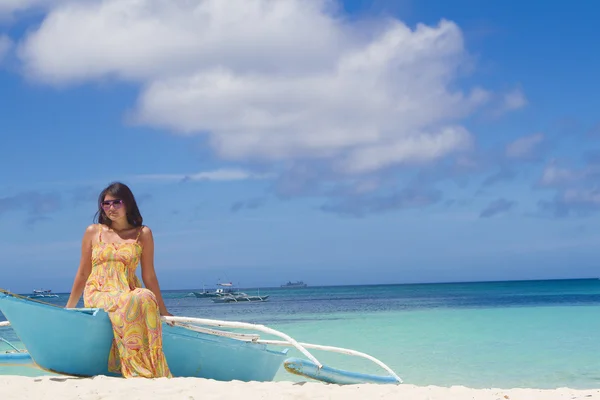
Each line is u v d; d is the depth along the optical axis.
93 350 5.09
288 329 18.05
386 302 48.28
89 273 5.50
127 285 5.34
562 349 11.38
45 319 4.92
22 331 4.96
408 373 8.88
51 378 5.09
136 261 5.44
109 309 5.08
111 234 5.45
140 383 4.61
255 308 43.69
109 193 5.43
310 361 5.68
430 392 4.90
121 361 5.04
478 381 8.22
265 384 4.89
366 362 9.95
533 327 16.66
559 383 7.98
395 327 18.03
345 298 68.44
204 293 78.31
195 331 5.61
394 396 4.56
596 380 8.17
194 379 4.92
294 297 80.25
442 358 10.42
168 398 4.12
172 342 5.29
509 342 12.77
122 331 5.02
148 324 5.04
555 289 89.44
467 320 20.44
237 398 4.23
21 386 4.50
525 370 9.05
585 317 20.72
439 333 15.44
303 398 4.34
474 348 11.83
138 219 5.56
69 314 4.95
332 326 19.23
